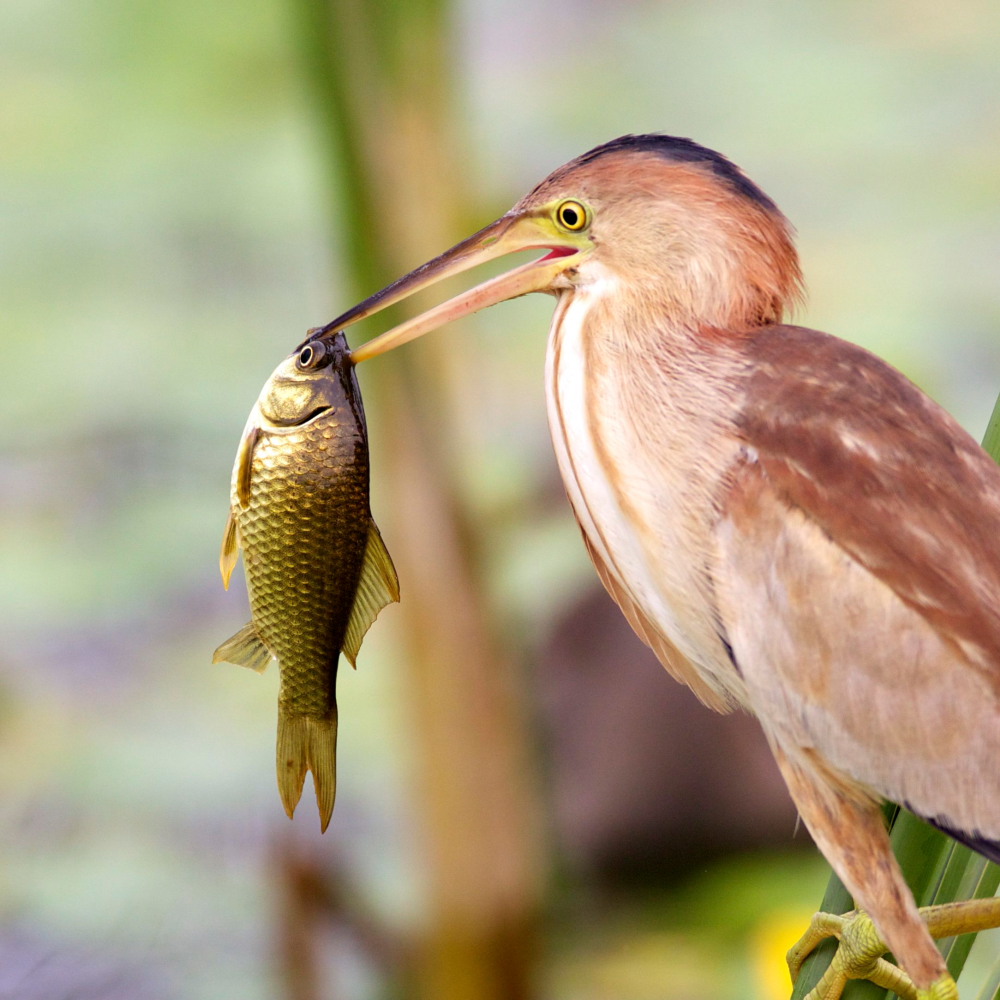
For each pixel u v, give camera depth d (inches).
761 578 193.3
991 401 210.1
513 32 275.3
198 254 241.1
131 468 217.9
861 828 193.5
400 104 197.6
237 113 239.3
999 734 192.5
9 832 206.2
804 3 275.3
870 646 192.9
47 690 208.7
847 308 219.6
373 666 208.5
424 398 198.4
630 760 207.3
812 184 246.8
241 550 193.9
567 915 205.9
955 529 192.9
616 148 194.9
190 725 208.1
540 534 208.1
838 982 193.9
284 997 204.2
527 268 194.9
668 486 193.9
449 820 199.5
